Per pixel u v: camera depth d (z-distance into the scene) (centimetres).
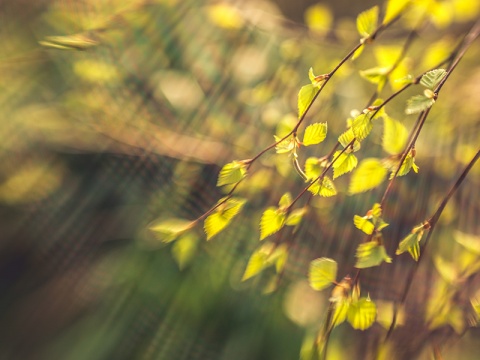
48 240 83
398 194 78
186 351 78
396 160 57
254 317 78
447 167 78
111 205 83
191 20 86
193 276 80
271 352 77
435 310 69
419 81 56
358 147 56
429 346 69
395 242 77
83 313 81
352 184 57
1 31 81
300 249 77
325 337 62
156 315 80
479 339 77
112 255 82
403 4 61
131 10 82
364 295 75
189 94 84
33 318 82
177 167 81
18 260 83
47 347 80
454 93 82
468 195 77
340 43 90
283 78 86
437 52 69
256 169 78
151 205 81
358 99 83
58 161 83
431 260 75
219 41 88
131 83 83
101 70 81
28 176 82
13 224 83
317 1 125
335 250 77
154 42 84
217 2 88
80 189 83
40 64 82
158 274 80
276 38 89
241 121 83
